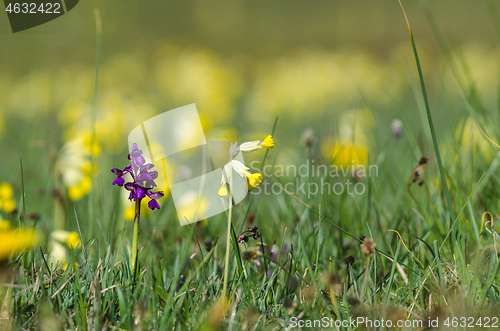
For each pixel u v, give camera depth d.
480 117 2.71
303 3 20.92
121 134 4.52
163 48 17.78
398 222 2.57
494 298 2.38
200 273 2.46
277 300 2.42
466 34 17.44
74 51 16.19
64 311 2.36
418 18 18.86
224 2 21.12
